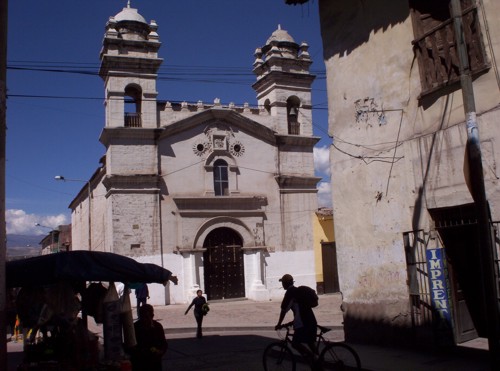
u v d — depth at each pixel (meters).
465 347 8.65
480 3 8.28
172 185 26.55
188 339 14.42
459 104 8.71
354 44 11.35
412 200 9.61
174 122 26.78
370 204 10.69
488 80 8.14
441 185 8.97
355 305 10.99
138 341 6.49
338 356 7.73
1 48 5.48
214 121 27.95
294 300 7.84
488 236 6.25
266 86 30.62
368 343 10.54
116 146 25.69
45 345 6.97
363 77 11.03
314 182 29.92
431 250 9.09
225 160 27.95
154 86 26.77
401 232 9.88
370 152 10.73
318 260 29.73
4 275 5.25
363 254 10.84
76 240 42.50
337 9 11.94
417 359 8.70
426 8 9.56
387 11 10.42
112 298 7.35
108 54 25.84
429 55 9.30
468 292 9.37
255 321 18.45
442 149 8.97
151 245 25.61
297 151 29.92
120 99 26.03
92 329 17.59
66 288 7.26
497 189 7.89
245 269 27.64
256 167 28.64
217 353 11.66
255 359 10.60
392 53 10.26
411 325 9.59
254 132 28.84
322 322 17.17
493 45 8.10
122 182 25.50
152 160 26.25
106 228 27.33
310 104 30.70
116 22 26.67
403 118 9.93
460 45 6.70
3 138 5.35
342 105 11.62
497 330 6.06
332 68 12.02
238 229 27.66
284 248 28.61
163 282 7.17
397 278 9.96
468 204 8.48
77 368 6.77
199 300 14.62
